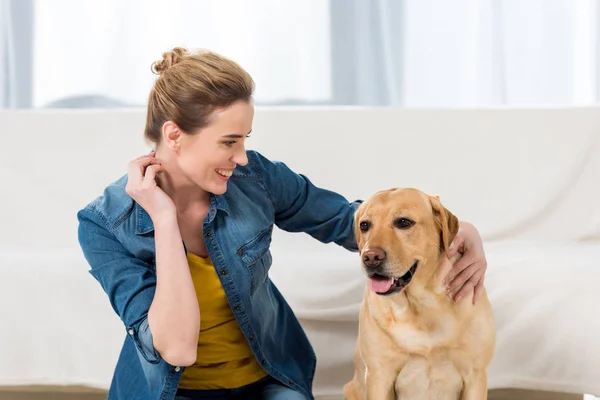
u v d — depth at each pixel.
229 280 1.54
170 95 1.43
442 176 2.56
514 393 2.15
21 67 3.26
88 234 1.56
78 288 2.04
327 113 2.58
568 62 3.12
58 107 3.27
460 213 2.55
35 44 3.26
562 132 2.51
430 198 1.56
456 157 2.55
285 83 3.28
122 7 3.21
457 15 3.18
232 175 1.61
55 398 2.22
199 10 3.22
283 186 1.67
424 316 1.58
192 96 1.41
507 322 1.96
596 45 3.07
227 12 3.23
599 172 2.49
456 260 1.60
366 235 1.53
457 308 1.57
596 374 1.88
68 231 2.54
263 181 1.64
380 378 1.65
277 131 2.58
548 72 3.13
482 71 3.15
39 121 2.58
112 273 1.51
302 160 2.58
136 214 1.54
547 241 2.50
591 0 3.07
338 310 2.03
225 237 1.55
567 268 1.94
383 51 3.23
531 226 2.52
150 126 1.50
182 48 1.52
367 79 3.26
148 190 1.47
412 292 1.57
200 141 1.43
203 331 1.58
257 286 1.58
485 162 2.54
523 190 2.52
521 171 2.53
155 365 1.50
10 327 2.04
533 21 3.12
